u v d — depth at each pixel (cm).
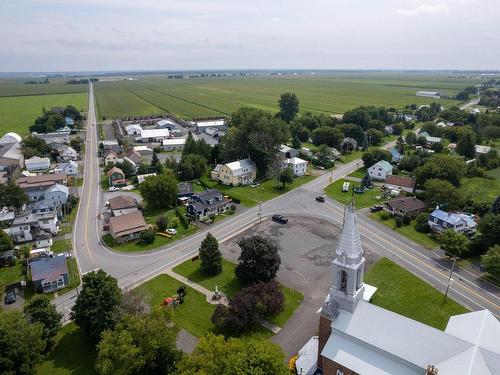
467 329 4547
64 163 15912
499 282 7612
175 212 11225
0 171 14575
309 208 11456
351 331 4666
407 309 6769
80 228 10381
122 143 19712
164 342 5166
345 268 4672
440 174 12419
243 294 6425
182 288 7238
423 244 9162
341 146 18750
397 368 4303
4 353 5072
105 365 4831
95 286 6147
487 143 19400
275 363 4431
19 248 9194
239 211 11312
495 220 8512
